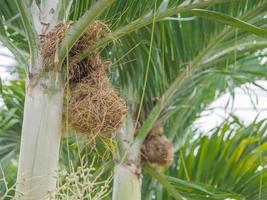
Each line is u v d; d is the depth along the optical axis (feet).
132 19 10.55
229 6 11.29
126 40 11.55
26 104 9.91
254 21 11.41
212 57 12.21
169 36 11.94
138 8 10.53
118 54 11.67
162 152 12.19
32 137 9.80
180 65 12.07
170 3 10.13
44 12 10.18
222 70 12.49
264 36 9.91
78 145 10.54
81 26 9.81
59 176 9.69
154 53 11.89
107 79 10.46
